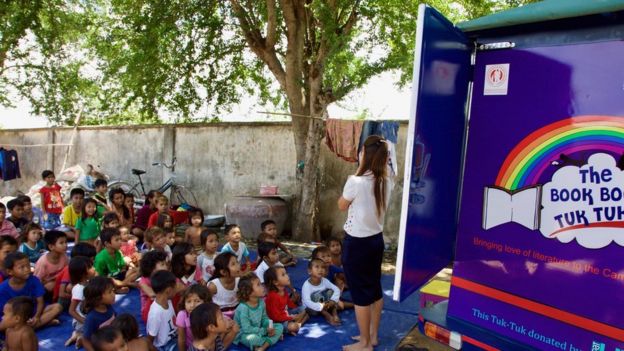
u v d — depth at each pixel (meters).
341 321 4.40
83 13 10.46
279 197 8.20
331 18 6.86
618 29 2.25
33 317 4.05
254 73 9.44
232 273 4.11
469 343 2.70
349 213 3.44
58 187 7.89
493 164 2.68
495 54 2.70
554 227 2.43
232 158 9.29
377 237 3.41
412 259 2.52
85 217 6.21
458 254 2.82
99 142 11.23
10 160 11.12
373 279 3.51
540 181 2.49
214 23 8.22
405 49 7.14
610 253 2.24
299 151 7.99
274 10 7.58
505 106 2.64
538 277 2.49
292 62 7.67
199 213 6.62
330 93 7.45
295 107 7.92
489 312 2.69
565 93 2.40
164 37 8.20
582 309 2.33
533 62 2.54
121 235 5.38
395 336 4.01
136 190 10.28
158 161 10.27
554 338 2.43
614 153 2.22
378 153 3.33
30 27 8.52
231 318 4.05
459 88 2.76
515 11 2.53
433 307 3.12
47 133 12.22
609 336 2.24
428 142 2.52
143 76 8.09
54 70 11.45
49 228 7.62
